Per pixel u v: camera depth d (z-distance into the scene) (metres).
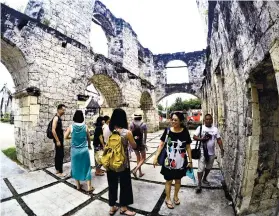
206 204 3.19
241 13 2.43
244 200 2.79
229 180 3.63
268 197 2.93
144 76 16.70
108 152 2.77
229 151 3.84
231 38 3.20
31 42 5.57
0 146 8.66
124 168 2.79
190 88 18.19
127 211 2.91
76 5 7.73
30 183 4.25
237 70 3.09
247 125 2.77
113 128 2.86
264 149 2.79
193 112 29.48
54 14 6.71
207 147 3.77
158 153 3.21
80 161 3.72
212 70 6.46
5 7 5.01
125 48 12.19
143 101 16.56
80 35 7.84
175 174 2.99
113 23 11.71
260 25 1.90
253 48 2.20
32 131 5.42
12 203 3.35
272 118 2.77
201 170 3.65
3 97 26.27
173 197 3.45
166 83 18.73
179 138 3.05
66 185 4.12
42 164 5.54
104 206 3.21
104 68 9.18
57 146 4.84
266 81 2.57
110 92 11.30
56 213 3.01
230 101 3.82
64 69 6.65
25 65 5.54
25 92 5.40
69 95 6.80
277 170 2.86
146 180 4.35
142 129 4.60
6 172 5.05
